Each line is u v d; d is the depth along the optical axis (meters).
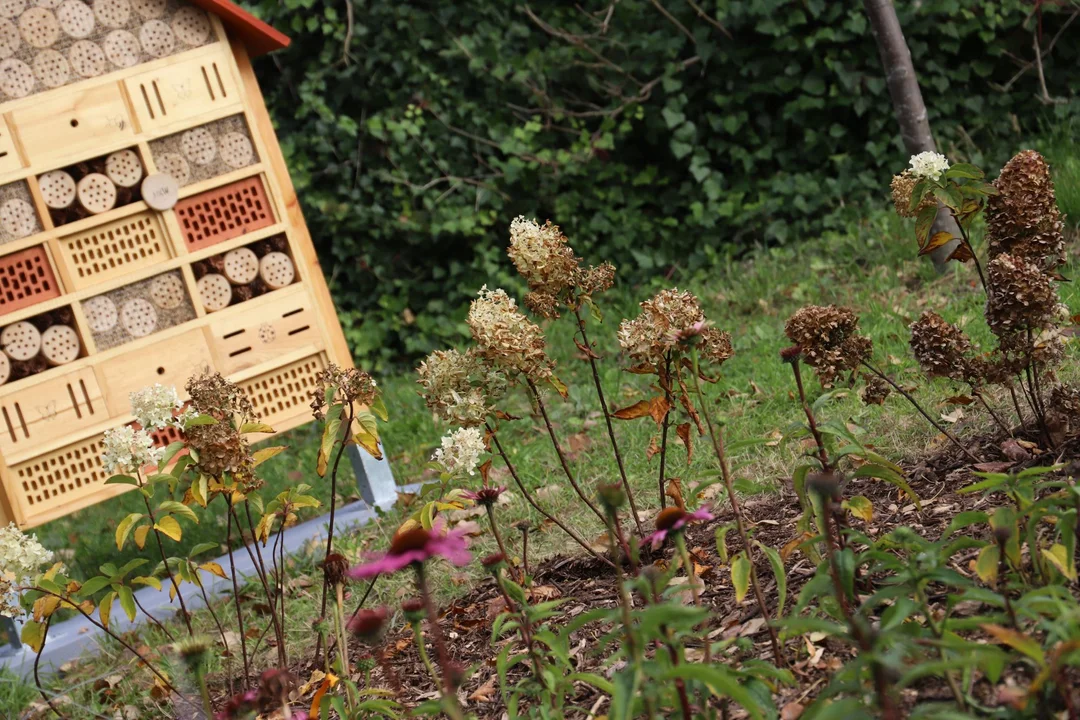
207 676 3.40
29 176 4.40
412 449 5.53
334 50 7.86
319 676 3.08
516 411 5.52
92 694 3.56
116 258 4.55
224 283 4.68
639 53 7.83
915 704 2.00
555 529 3.83
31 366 4.41
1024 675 1.96
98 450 4.46
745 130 7.85
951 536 2.72
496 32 7.88
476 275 7.83
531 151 7.83
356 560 4.05
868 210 7.22
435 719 2.61
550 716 2.23
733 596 2.79
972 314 4.79
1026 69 7.46
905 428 3.67
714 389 4.78
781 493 3.51
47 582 2.91
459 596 3.53
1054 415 3.06
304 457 6.04
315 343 4.79
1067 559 2.07
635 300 7.20
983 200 3.10
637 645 1.90
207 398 2.94
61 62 4.47
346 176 7.81
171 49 4.65
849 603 2.32
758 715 1.73
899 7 7.43
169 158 4.62
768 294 6.40
